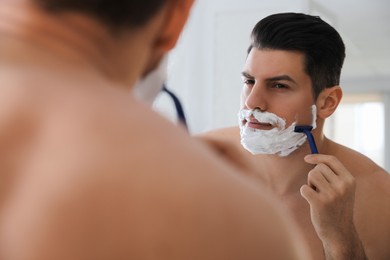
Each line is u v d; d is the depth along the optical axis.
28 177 0.27
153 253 0.26
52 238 0.26
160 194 0.26
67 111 0.29
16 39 0.31
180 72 2.56
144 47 0.34
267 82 1.13
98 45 0.32
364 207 1.22
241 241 0.27
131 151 0.27
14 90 0.30
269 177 1.23
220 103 2.53
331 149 1.29
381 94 6.64
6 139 0.28
